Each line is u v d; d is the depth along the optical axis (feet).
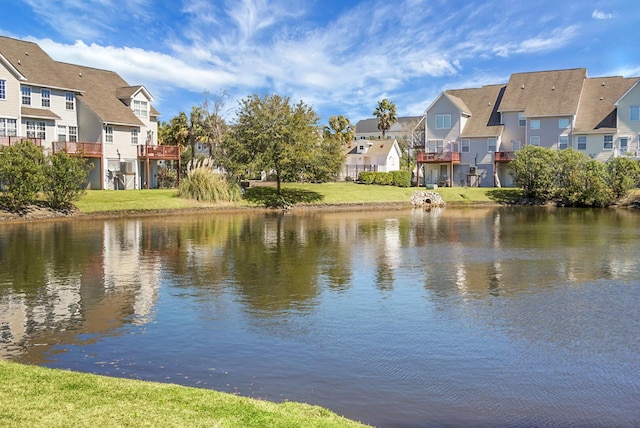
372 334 33.65
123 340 32.27
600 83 192.34
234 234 84.99
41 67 147.74
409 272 53.42
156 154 162.09
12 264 56.54
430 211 139.54
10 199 106.32
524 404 24.09
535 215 125.18
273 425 18.61
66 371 24.57
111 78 171.53
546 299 42.47
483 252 66.54
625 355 30.17
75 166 112.78
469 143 196.75
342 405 23.71
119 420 18.39
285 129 149.79
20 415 18.61
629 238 80.33
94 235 81.71
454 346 31.55
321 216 123.03
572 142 182.70
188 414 19.22
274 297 42.86
